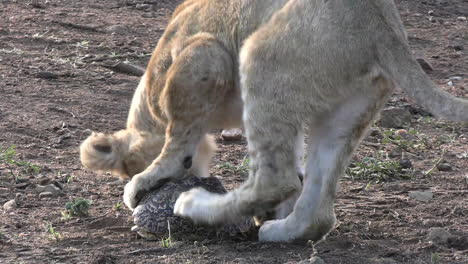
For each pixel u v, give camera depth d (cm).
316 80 1573
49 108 2542
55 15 3466
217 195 1688
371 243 1728
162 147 1853
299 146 1647
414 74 1545
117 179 2084
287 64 1581
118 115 2550
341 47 1556
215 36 1756
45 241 1705
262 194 1616
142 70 2916
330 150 1639
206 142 1859
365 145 2434
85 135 2383
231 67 1752
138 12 3653
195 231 1711
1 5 3550
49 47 3097
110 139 1883
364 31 1560
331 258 1630
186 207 1688
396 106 2756
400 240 1762
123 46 3162
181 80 1744
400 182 2152
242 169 2183
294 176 1612
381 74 1577
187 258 1611
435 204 1977
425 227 1838
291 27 1585
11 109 2512
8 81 2722
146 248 1667
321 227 1661
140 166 1873
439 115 1530
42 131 2378
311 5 1581
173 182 1775
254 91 1609
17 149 2250
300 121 1594
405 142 2433
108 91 2720
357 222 1852
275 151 1603
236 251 1656
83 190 2003
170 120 1780
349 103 1605
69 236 1731
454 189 2102
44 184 2019
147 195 1770
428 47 3525
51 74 2795
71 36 3225
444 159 2336
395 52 1559
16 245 1672
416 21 3900
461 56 3431
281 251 1653
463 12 4122
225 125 1831
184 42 1778
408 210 1939
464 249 1722
